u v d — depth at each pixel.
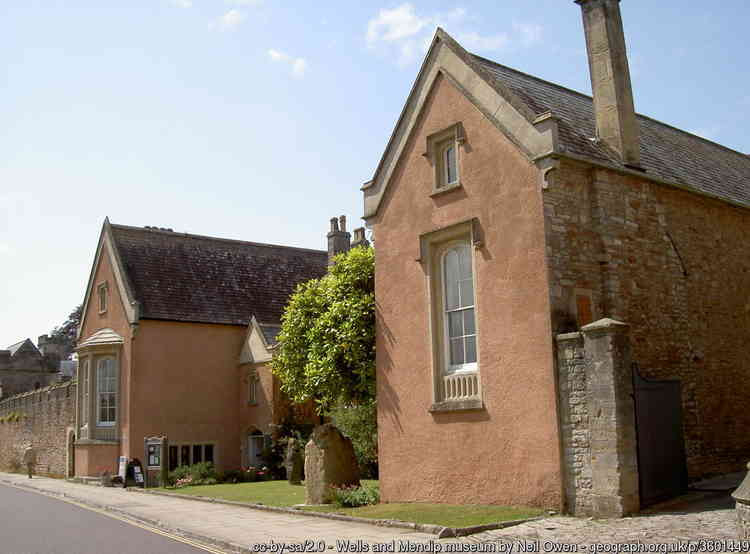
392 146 17.89
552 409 13.35
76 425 33.50
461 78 16.22
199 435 31.88
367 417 24.20
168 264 34.09
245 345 33.34
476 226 15.35
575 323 13.99
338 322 19.19
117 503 20.70
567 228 14.33
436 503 15.54
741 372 17.59
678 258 16.50
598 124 16.25
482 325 14.99
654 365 15.23
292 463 25.69
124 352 31.64
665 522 11.21
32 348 60.75
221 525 14.66
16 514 18.42
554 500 13.12
